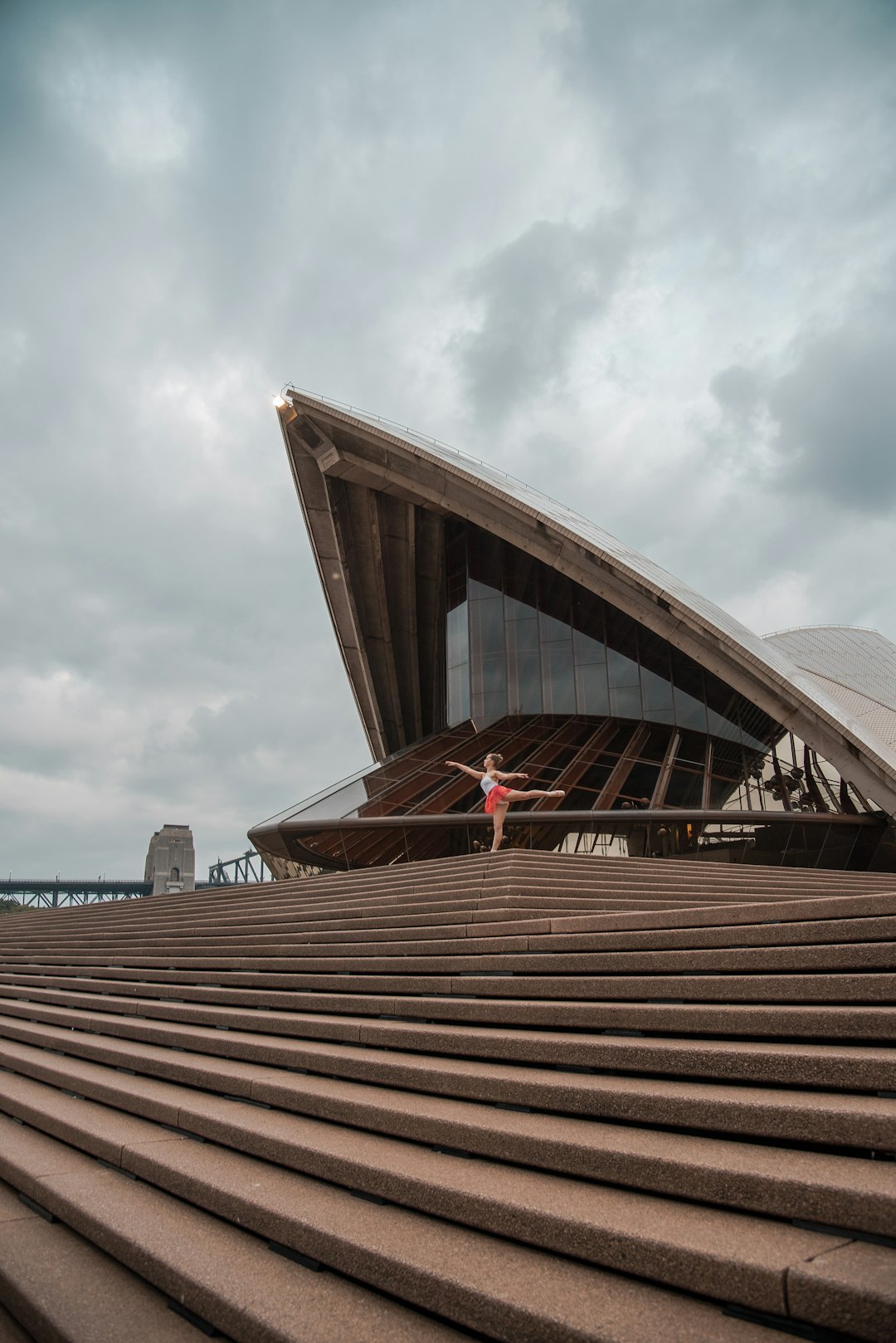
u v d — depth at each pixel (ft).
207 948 31.42
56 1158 15.07
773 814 62.95
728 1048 12.09
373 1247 9.50
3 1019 30.71
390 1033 16.97
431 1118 12.34
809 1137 9.92
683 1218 9.07
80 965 38.70
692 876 36.19
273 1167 12.87
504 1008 16.42
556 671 82.58
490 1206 9.83
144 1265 10.62
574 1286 8.45
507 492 73.00
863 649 111.24
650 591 68.18
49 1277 10.70
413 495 85.56
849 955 14.19
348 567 94.68
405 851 69.10
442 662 105.50
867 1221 8.24
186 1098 16.56
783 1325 7.45
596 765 70.59
